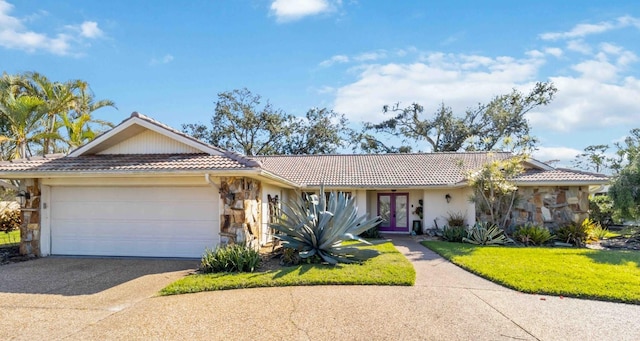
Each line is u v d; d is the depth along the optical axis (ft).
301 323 18.03
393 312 19.53
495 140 112.47
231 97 117.19
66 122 76.54
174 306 20.72
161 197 37.52
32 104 67.15
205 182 36.52
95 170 33.96
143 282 26.53
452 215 61.31
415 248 45.34
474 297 22.27
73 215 38.37
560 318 18.69
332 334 16.72
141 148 39.96
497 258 34.63
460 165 57.11
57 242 38.40
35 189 37.91
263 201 45.68
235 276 27.07
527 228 49.67
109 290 24.36
